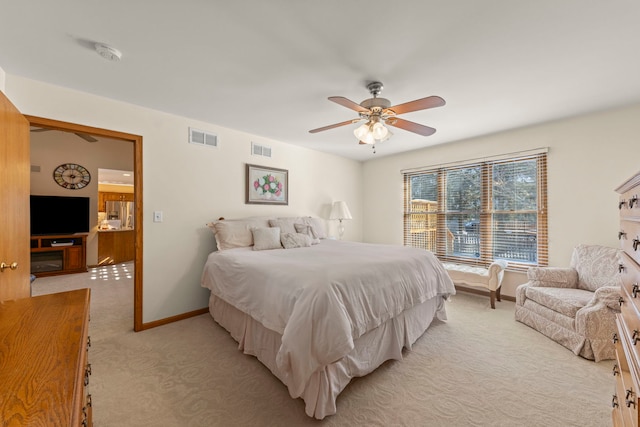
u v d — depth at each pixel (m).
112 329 2.69
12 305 1.08
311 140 3.94
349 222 5.10
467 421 1.50
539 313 2.59
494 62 1.91
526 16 1.45
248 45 1.72
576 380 1.85
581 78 2.14
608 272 2.46
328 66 1.96
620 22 1.49
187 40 1.67
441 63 1.92
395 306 2.03
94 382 1.83
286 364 1.52
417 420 1.51
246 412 1.57
